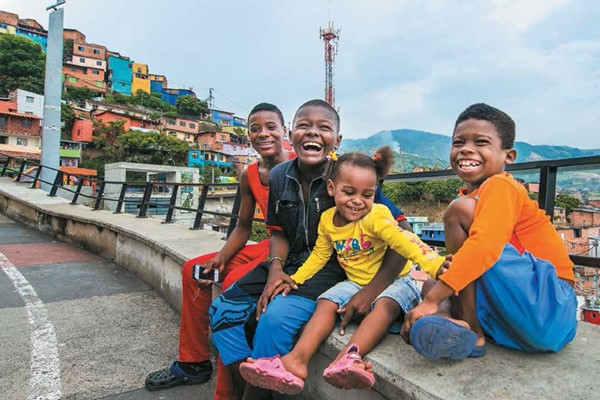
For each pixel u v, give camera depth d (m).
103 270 5.14
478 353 1.43
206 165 49.84
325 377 1.40
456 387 1.23
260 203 2.55
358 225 1.77
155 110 65.44
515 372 1.32
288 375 1.45
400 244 1.59
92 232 6.26
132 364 2.66
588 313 9.65
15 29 65.00
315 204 1.97
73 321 3.39
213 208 33.03
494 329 1.46
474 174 1.60
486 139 1.56
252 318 1.87
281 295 1.77
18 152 36.56
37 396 2.24
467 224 1.48
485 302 1.42
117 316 3.53
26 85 47.34
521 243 1.52
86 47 66.56
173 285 3.78
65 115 44.91
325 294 1.71
